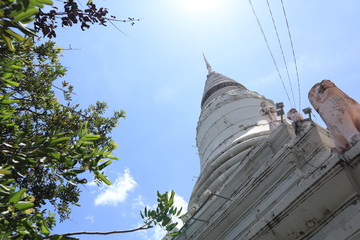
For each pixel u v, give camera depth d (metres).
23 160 5.75
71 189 9.92
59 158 5.87
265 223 8.97
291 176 12.95
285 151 13.60
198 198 24.62
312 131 13.12
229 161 23.53
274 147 16.03
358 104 9.38
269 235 8.91
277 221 8.77
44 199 9.66
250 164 16.70
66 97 11.38
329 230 8.13
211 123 30.44
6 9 4.11
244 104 30.25
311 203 8.34
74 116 11.17
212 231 14.73
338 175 8.00
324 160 11.64
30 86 10.04
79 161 6.41
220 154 25.33
